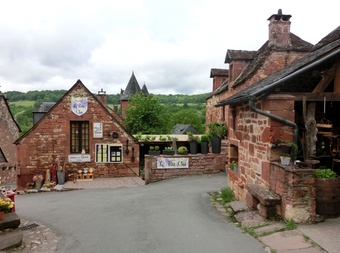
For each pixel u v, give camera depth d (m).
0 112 25.73
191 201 9.09
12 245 5.62
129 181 14.92
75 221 7.57
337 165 7.71
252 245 5.03
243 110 8.55
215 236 5.68
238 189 8.91
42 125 15.62
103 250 5.41
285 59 13.17
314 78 7.23
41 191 13.41
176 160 14.28
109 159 16.12
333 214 5.90
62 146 15.77
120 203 9.34
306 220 5.61
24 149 15.49
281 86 6.78
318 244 4.70
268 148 6.62
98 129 16.03
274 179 6.33
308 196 5.61
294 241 4.88
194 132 37.84
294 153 6.26
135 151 16.33
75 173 15.81
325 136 8.00
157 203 9.03
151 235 6.04
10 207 6.38
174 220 7.06
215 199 9.24
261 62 13.20
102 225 7.05
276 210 6.06
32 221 7.75
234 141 9.59
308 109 6.96
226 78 21.67
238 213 6.83
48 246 5.75
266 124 6.72
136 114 27.97
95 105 16.02
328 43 8.27
